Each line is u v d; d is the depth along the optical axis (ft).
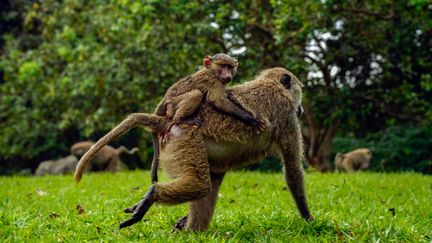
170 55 48.60
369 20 47.91
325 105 52.60
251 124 17.40
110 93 53.52
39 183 38.58
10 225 19.35
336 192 29.89
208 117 17.35
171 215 22.08
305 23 42.32
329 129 54.95
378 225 19.44
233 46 49.52
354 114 53.57
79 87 54.65
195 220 18.28
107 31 51.83
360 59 52.49
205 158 16.94
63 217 21.85
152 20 47.14
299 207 20.03
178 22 46.78
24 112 64.85
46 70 61.93
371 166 57.77
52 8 64.08
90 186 34.76
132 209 16.40
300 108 19.99
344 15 46.57
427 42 48.80
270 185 33.88
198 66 48.96
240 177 39.55
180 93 17.78
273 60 48.70
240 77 47.96
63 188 33.50
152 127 17.49
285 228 18.95
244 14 46.24
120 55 50.98
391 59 50.83
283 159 19.26
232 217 21.48
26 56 62.90
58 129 66.13
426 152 57.47
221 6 44.88
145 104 51.62
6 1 78.13
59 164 55.11
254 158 18.61
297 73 46.78
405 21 45.29
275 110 18.58
